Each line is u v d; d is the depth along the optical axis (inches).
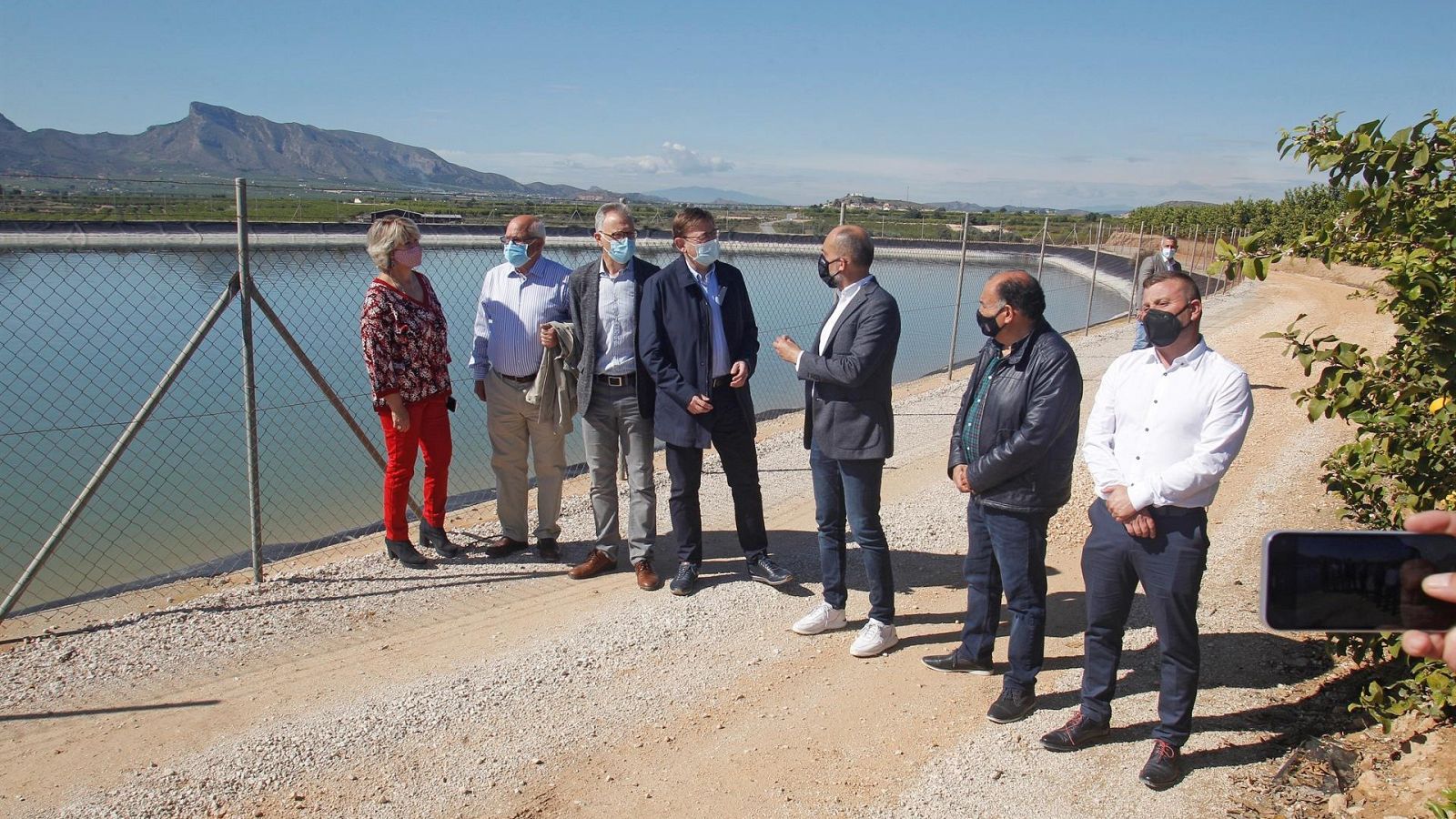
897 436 350.3
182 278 483.8
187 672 162.6
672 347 188.5
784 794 131.2
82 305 569.6
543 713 152.3
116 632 176.9
